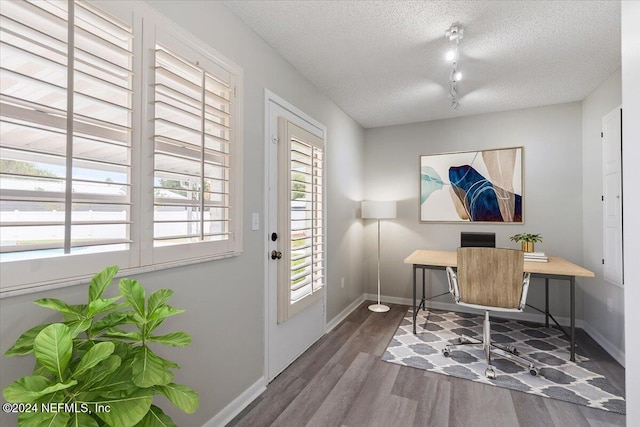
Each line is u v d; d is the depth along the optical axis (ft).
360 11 5.95
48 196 3.25
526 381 6.96
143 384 2.59
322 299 9.68
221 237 5.61
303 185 8.56
